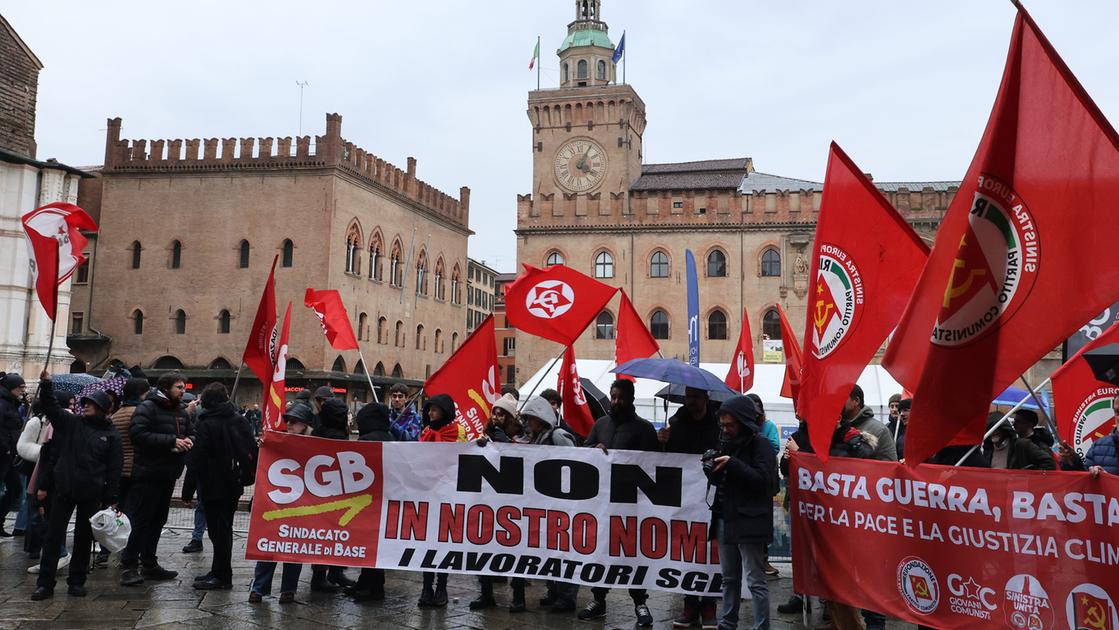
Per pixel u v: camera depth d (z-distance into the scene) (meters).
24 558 12.44
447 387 12.31
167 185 62.50
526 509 9.98
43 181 50.84
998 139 6.67
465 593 11.30
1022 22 6.61
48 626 8.89
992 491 7.36
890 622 10.12
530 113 67.00
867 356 8.35
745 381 15.01
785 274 57.41
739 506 8.45
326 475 10.22
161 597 10.27
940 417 7.05
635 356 13.60
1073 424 11.21
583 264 59.97
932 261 7.40
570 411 11.94
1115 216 6.38
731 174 65.12
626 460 9.84
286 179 60.62
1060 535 6.97
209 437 10.61
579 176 65.81
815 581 8.57
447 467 10.16
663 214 59.44
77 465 10.04
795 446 8.91
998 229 6.71
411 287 70.25
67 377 24.86
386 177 66.56
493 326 12.37
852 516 8.28
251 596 10.18
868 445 8.96
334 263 59.66
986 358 6.82
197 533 13.60
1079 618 6.83
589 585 9.74
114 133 63.59
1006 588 7.23
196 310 61.06
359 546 10.12
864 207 8.55
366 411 11.09
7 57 51.00
